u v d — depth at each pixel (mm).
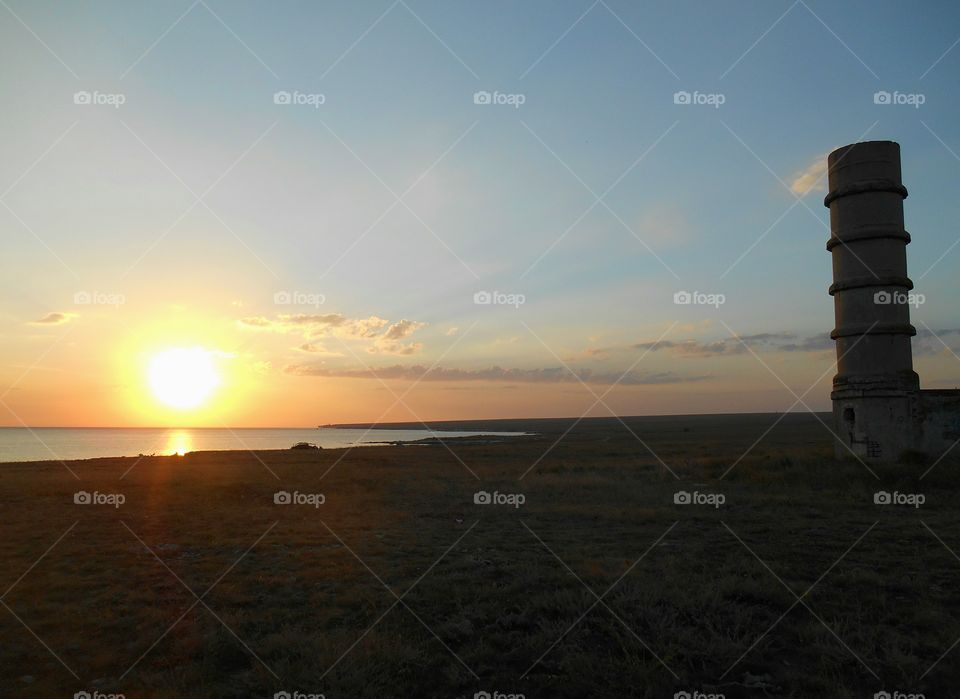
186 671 7039
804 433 80625
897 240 25203
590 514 17484
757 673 6891
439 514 18219
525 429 194500
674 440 72062
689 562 11516
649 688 6398
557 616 8711
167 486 24625
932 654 7195
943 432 23734
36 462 42625
